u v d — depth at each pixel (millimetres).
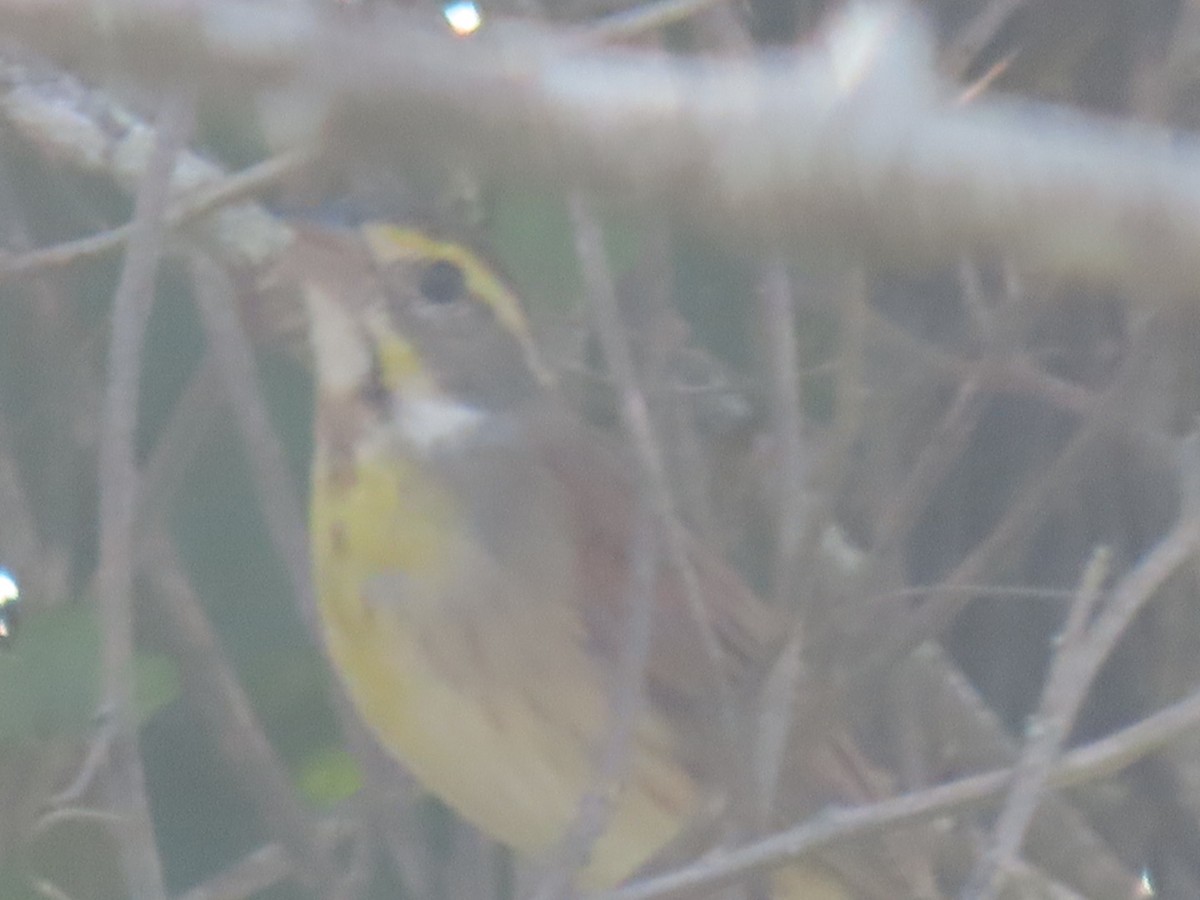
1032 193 3879
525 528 10047
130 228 8312
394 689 9867
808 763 9305
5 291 10883
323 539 9984
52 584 10219
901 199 3900
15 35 3875
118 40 3869
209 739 10695
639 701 7867
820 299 10211
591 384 11219
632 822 10008
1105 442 11039
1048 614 11852
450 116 3930
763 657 9070
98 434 10812
